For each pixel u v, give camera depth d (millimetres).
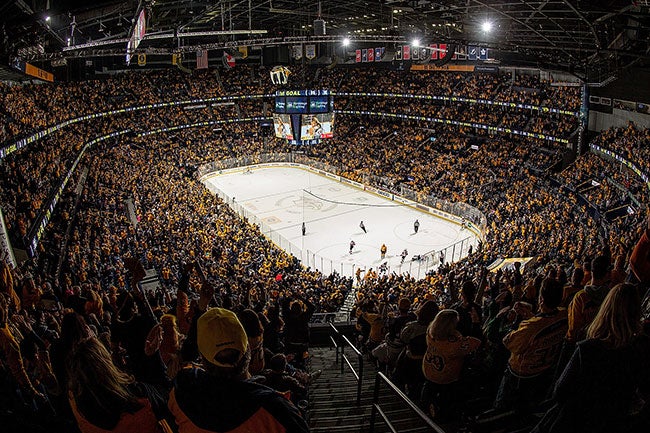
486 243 37000
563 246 25297
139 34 18625
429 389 6602
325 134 49000
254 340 5496
